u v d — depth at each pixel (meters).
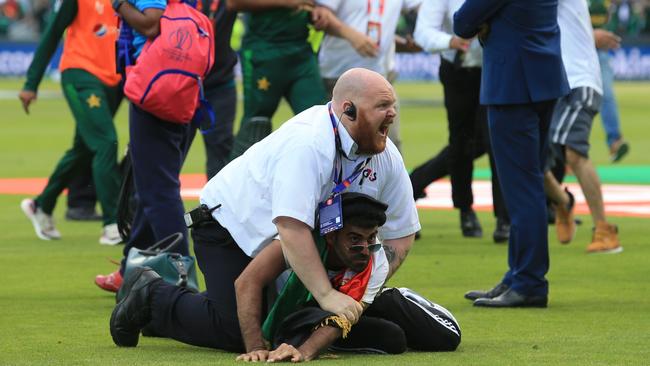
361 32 17.45
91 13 16.81
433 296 13.05
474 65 17.30
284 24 16.80
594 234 16.50
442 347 9.84
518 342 10.36
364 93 8.78
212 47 12.38
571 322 11.45
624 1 76.31
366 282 9.12
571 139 15.83
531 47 12.05
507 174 12.31
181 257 10.95
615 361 9.43
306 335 9.24
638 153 33.06
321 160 8.86
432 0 15.95
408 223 9.55
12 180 25.77
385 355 9.59
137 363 9.30
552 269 14.98
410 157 31.25
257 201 9.20
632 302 12.65
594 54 15.65
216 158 17.98
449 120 17.80
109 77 16.98
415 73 76.31
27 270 14.89
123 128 39.06
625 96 61.72
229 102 17.98
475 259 15.95
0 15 77.88
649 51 76.75
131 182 12.94
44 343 10.32
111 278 12.90
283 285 9.48
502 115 12.24
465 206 18.25
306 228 8.88
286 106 52.09
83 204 20.28
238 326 9.57
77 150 17.58
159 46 12.05
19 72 72.44
